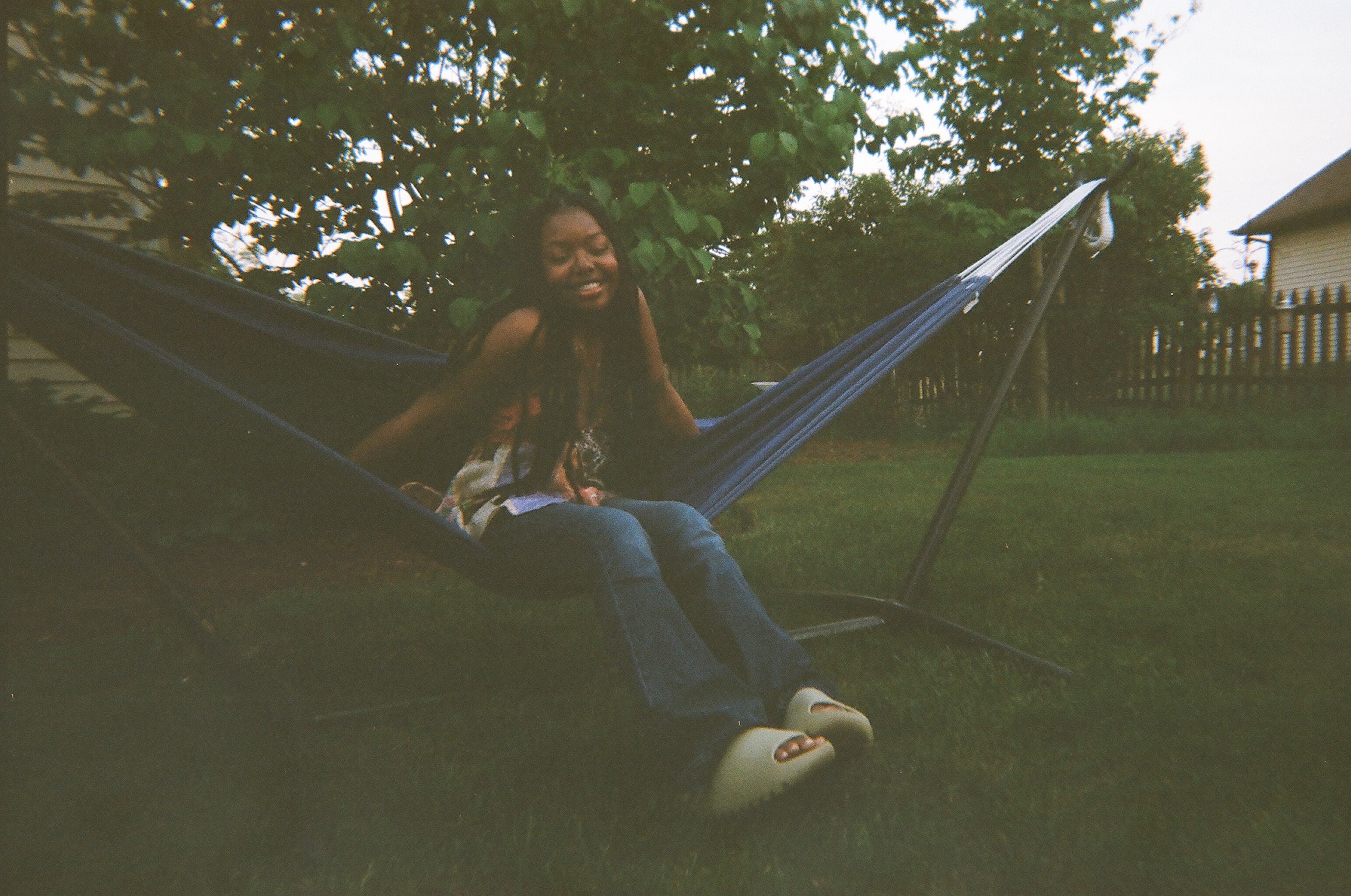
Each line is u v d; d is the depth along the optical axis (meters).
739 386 10.95
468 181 3.99
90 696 2.67
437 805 1.97
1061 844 1.75
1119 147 11.51
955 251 11.28
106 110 3.95
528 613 3.47
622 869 1.72
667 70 4.27
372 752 2.26
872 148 4.89
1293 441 8.26
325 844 1.81
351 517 2.03
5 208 1.86
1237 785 1.97
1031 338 3.18
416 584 4.03
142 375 1.80
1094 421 9.57
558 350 2.13
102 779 2.13
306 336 2.62
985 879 1.67
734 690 1.86
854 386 2.87
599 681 2.73
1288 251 20.94
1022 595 3.53
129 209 4.59
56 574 4.04
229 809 1.97
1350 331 9.45
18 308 1.82
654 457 2.40
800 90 4.08
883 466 7.60
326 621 3.39
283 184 4.32
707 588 2.02
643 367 2.33
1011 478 6.56
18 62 3.67
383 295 4.46
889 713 2.41
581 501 2.22
